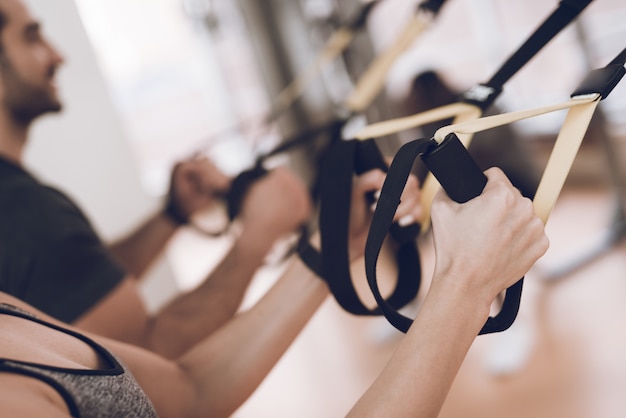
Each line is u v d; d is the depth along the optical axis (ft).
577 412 6.99
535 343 8.26
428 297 1.84
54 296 3.39
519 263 1.87
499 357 8.09
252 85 15.92
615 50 10.36
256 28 12.30
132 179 8.48
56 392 1.75
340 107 4.16
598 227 10.69
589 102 1.93
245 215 3.81
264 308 2.82
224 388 2.69
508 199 1.82
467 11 24.50
